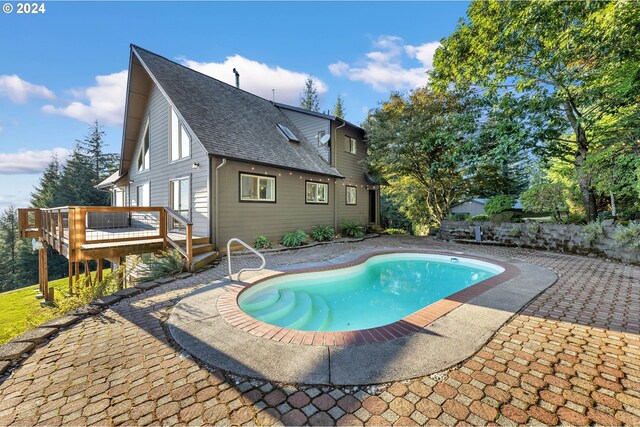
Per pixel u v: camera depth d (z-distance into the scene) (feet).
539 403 6.18
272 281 18.06
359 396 6.48
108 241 19.76
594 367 7.57
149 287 15.42
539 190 30.81
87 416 6.00
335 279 21.06
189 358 8.21
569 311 11.60
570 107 28.84
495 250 29.37
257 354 8.30
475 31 31.40
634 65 21.47
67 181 86.63
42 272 31.48
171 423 5.76
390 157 41.27
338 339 9.16
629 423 5.59
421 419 5.74
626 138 22.48
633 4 18.56
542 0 24.35
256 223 30.89
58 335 9.82
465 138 36.68
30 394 6.75
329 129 42.68
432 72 37.58
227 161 27.86
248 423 5.73
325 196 41.42
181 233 29.12
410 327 10.01
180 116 27.07
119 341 9.37
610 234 23.48
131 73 34.35
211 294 14.16
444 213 46.80
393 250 28.86
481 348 8.58
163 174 34.22
